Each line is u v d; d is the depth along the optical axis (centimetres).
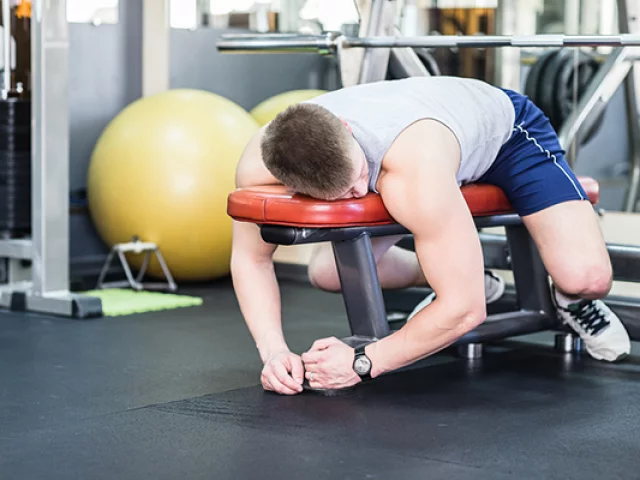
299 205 212
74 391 234
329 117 203
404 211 207
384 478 170
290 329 319
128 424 204
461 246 206
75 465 177
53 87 343
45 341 296
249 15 573
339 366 222
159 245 394
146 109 402
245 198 220
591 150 462
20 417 211
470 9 471
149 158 388
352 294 231
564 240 246
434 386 239
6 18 364
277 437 195
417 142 209
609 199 462
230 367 262
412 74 337
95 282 418
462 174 232
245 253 238
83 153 444
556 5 454
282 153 204
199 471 173
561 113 424
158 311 352
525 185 245
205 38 500
